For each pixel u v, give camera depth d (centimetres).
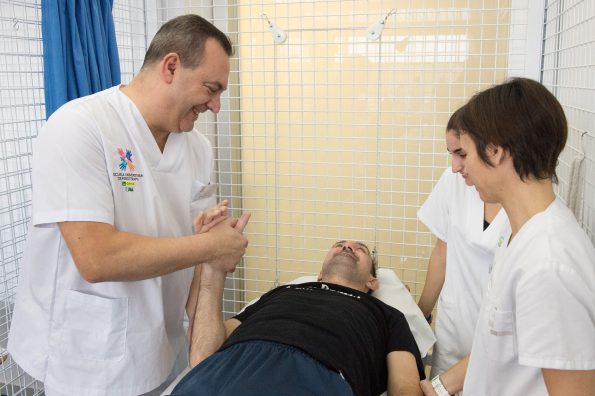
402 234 273
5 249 201
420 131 252
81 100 138
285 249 291
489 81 253
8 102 214
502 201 102
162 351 154
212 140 272
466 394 114
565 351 87
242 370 137
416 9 254
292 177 283
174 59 136
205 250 139
